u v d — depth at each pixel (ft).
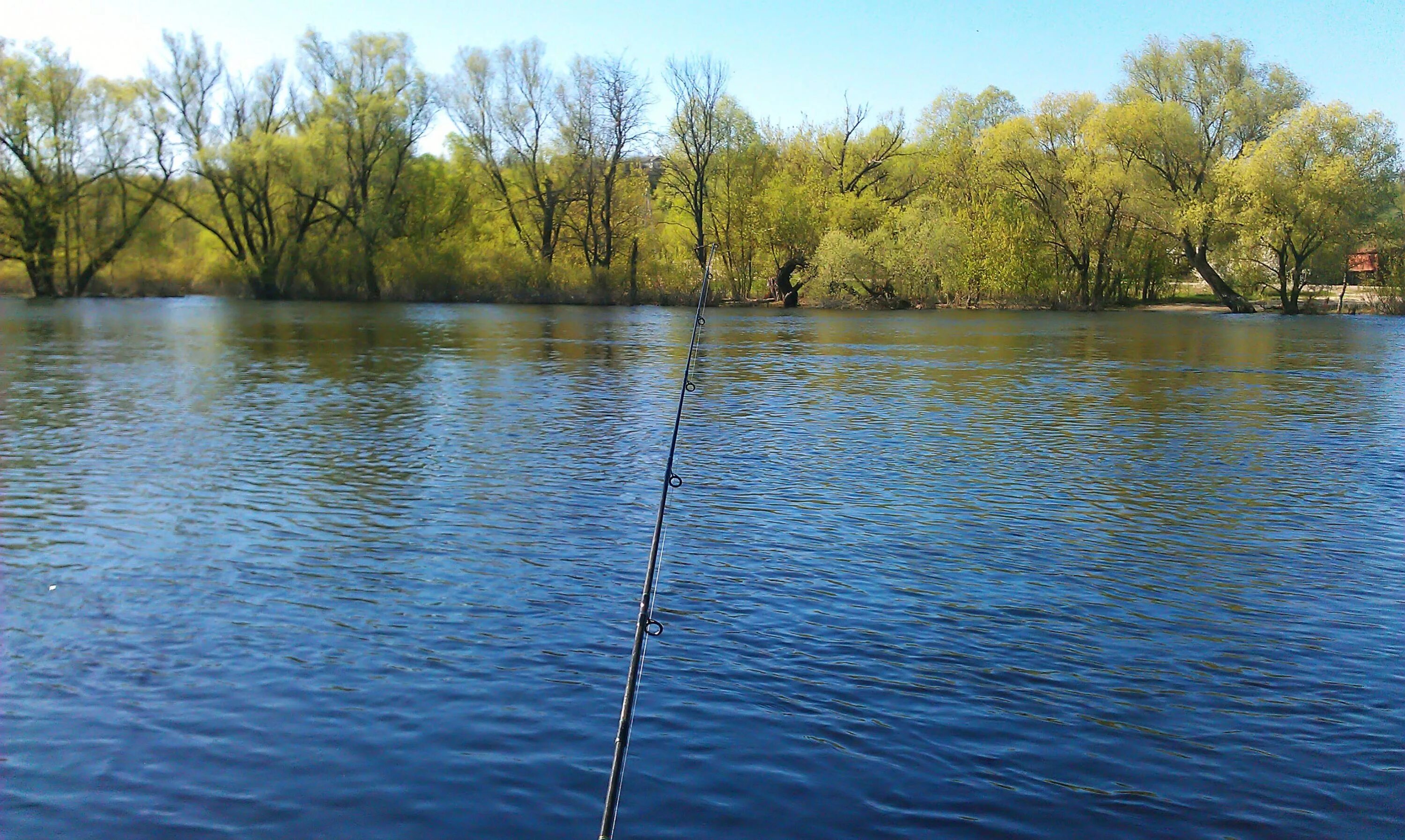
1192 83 150.10
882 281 157.99
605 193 170.40
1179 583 24.85
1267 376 66.44
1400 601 23.71
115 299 166.09
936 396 55.77
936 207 157.89
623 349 83.76
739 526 29.53
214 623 21.89
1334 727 17.56
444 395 54.80
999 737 17.16
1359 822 14.78
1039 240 157.28
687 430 44.65
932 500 32.63
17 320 114.01
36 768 16.05
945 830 14.53
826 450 40.34
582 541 27.94
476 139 169.68
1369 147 134.82
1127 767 16.20
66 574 24.98
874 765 16.21
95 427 44.45
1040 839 14.34
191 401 51.93
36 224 155.84
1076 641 21.21
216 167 162.50
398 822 14.71
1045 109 154.20
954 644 20.98
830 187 166.40
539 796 15.35
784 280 165.58
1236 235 146.51
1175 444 42.11
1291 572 25.80
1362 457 39.81
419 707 18.04
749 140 163.73
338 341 88.99
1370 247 146.61
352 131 165.27
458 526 29.27
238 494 32.76
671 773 15.96
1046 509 31.71
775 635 21.38
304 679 19.12
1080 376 65.98
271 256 167.84
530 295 167.32
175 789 15.51
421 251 168.86
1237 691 18.93
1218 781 15.84
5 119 152.25
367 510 30.94
